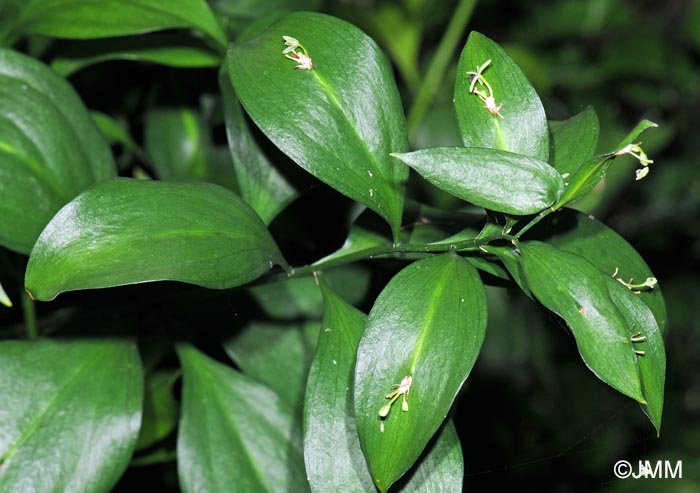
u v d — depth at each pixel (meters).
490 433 0.86
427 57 0.99
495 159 0.44
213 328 0.54
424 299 0.45
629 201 1.07
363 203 0.47
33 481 0.49
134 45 0.56
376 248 0.48
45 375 0.50
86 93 0.62
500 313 0.80
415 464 0.46
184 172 0.61
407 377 0.44
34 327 0.54
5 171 0.50
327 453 0.46
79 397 0.50
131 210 0.46
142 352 0.56
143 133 0.64
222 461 0.51
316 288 0.55
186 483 0.51
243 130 0.52
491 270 0.47
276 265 0.50
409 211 0.53
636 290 0.49
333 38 0.48
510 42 1.06
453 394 0.44
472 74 0.47
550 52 1.05
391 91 0.48
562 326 0.46
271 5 0.64
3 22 0.56
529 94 0.46
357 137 0.47
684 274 1.08
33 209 0.51
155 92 0.61
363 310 0.55
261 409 0.52
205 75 0.60
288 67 0.48
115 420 0.50
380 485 0.44
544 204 0.44
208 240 0.46
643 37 1.02
